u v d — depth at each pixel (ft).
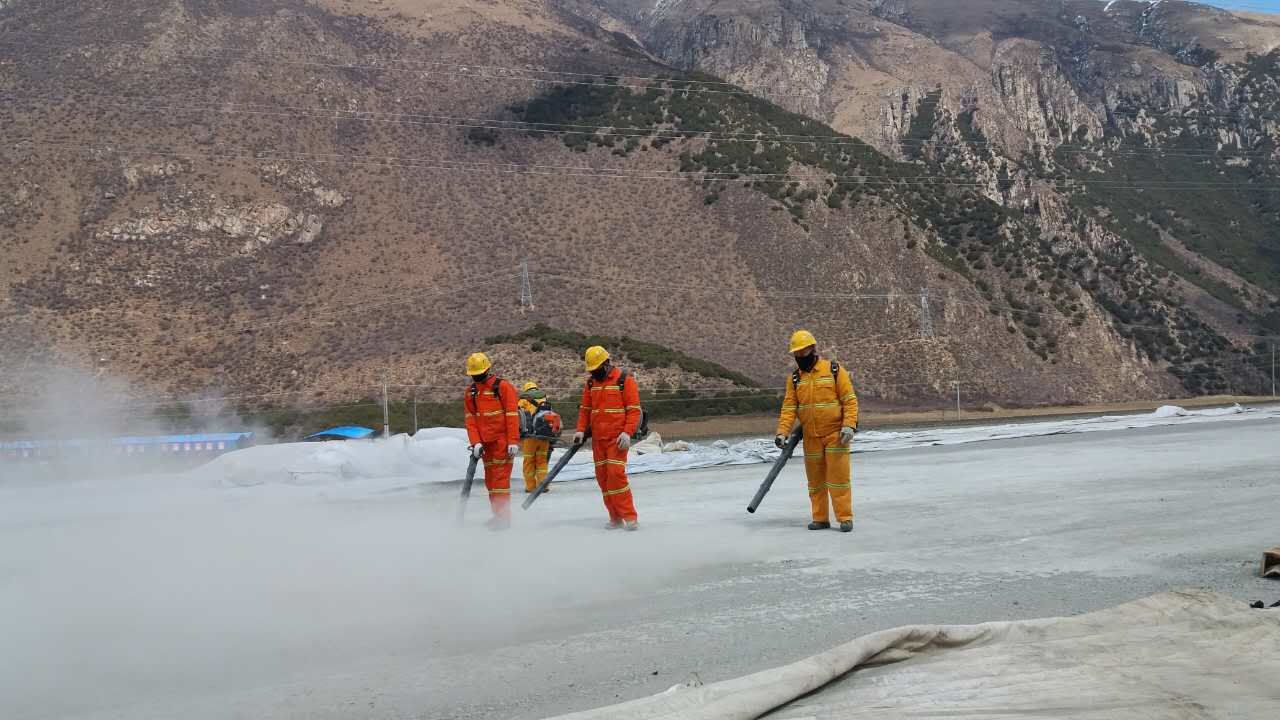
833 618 21.42
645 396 202.28
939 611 21.62
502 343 216.95
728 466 67.82
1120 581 24.21
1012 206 538.88
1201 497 40.19
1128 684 14.38
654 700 14.44
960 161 563.48
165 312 234.58
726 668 17.99
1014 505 39.29
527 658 19.07
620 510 35.24
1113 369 275.80
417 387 206.28
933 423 191.72
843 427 33.58
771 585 25.09
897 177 329.93
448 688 17.33
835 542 31.37
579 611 22.79
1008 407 242.58
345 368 216.95
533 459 49.93
